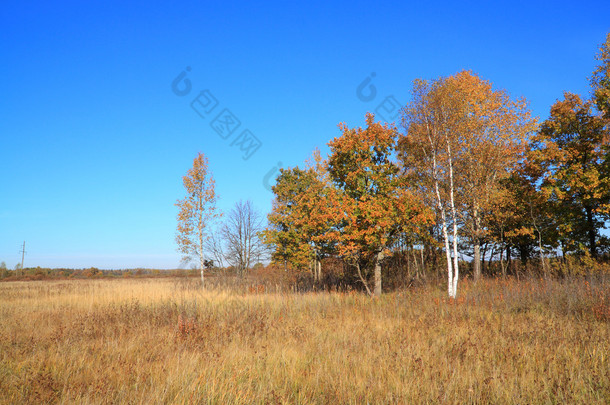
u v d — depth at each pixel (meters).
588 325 10.69
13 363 8.37
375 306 16.95
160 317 14.59
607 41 23.55
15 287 37.53
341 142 22.41
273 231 31.75
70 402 5.96
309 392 6.53
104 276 75.19
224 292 24.64
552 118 27.48
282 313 15.45
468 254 35.25
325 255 29.48
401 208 20.75
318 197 24.00
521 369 7.44
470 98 22.34
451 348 9.16
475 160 22.81
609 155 23.61
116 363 8.12
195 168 31.23
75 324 12.99
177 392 6.30
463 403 5.96
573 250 27.19
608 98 23.55
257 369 7.77
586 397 6.06
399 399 6.05
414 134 20.12
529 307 15.06
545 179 26.16
